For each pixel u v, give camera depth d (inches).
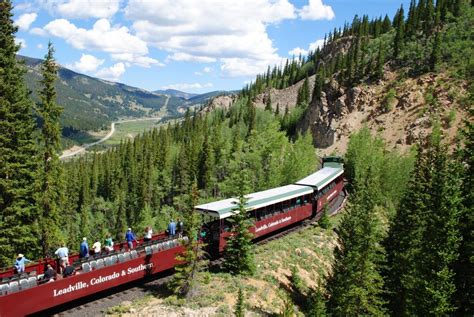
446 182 1066.7
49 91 1201.4
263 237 1454.2
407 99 4276.6
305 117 5615.2
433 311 944.3
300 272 1244.5
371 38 7313.0
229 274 1056.2
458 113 3784.5
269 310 946.1
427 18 5433.1
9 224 1080.2
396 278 1210.6
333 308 1059.3
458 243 999.0
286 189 1585.9
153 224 3208.7
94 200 4913.9
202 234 1116.5
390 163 2812.5
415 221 1242.6
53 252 1211.2
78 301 867.4
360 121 4571.9
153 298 892.0
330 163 2682.1
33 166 1158.3
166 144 5374.0
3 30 1112.8
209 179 3949.3
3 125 1064.8
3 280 749.3
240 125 6038.4
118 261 903.1
